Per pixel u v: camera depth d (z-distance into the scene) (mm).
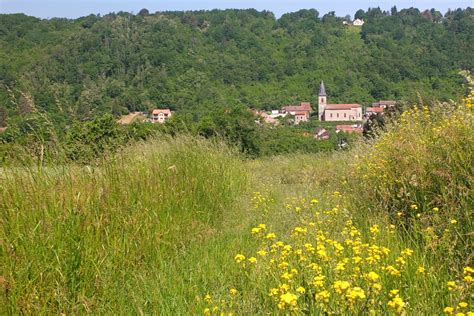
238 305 2744
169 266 3719
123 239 3795
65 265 3113
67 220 3443
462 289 2676
